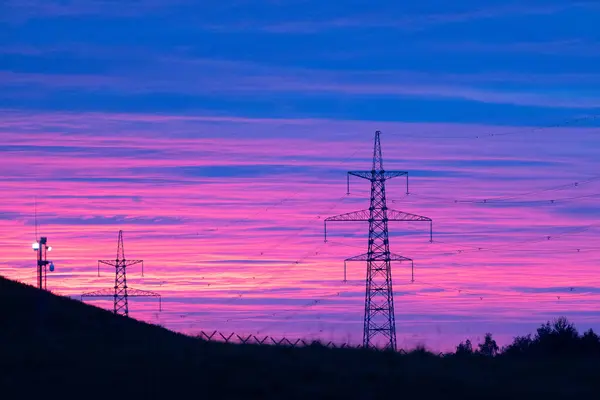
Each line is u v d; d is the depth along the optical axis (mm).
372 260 196375
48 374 95250
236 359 100938
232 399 87188
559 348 134750
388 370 98688
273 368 97250
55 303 168375
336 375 95125
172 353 105562
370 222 199875
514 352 133875
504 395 90000
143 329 153375
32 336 131875
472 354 122375
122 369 96688
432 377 95688
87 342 122688
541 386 94125
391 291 195000
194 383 91625
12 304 160375
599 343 134000
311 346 122062
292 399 86938
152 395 88188
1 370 96625
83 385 91438
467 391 91000
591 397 90000
